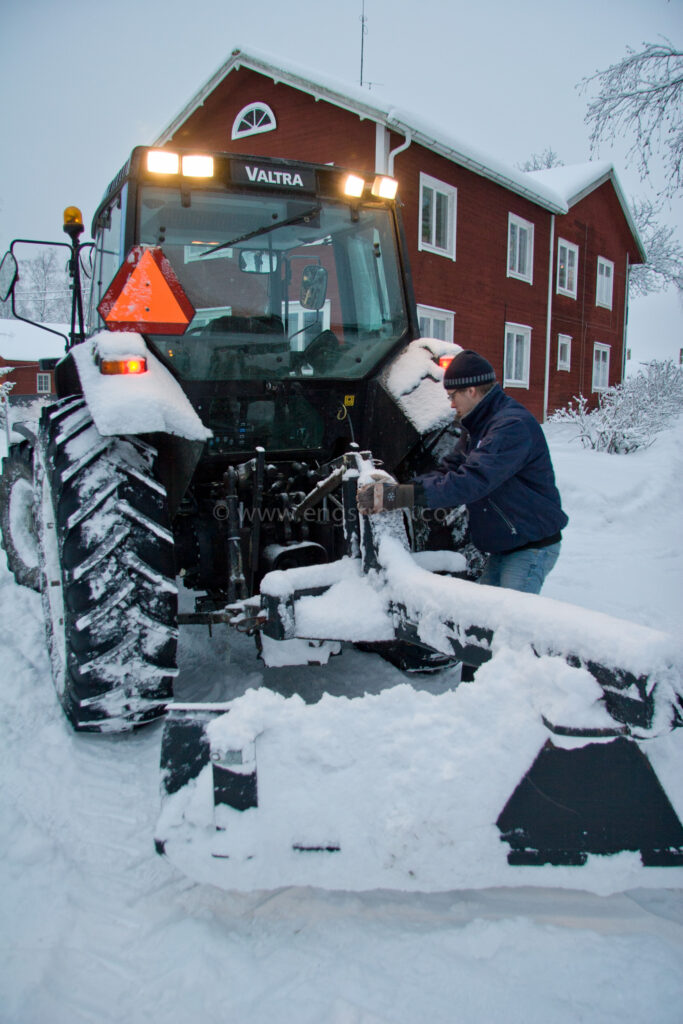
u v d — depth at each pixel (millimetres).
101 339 2451
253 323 3078
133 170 2828
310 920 1675
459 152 13664
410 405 3111
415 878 1506
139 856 1914
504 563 2738
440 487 2293
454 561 2379
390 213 3371
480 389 2629
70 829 2016
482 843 1499
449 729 1586
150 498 2375
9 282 3250
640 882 1493
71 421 2467
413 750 1573
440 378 3189
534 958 1542
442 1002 1433
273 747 1586
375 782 1551
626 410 12055
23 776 2264
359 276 3318
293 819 1527
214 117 14820
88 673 2258
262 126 14062
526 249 17375
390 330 3395
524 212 16969
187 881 1820
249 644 3590
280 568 2756
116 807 2115
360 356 3311
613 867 1492
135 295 2465
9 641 3562
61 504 2320
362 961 1546
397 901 1737
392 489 2121
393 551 2125
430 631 1898
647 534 6801
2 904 1730
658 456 10695
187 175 2879
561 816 1501
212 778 1550
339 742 1593
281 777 1561
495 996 1444
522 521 2619
